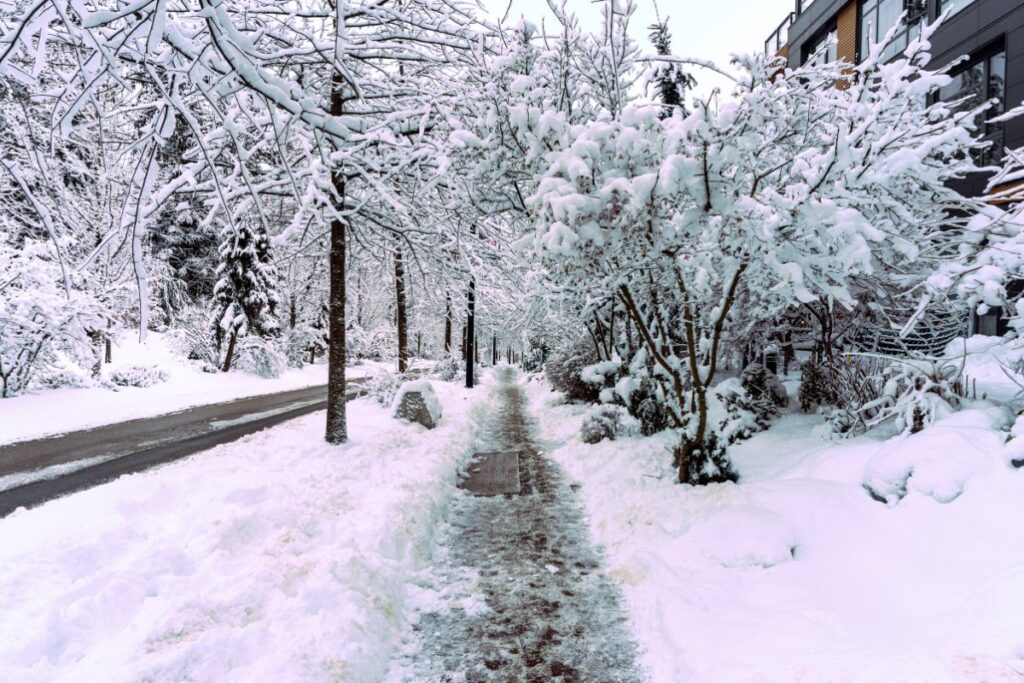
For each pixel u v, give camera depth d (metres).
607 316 13.16
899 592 3.59
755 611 3.77
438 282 10.79
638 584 4.59
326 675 3.02
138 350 26.86
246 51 3.27
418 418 11.24
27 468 8.43
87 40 2.82
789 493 5.07
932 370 5.99
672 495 6.02
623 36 6.90
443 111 6.77
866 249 4.44
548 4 6.16
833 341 9.17
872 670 2.72
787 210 4.81
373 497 6.01
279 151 3.65
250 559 4.29
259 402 17.95
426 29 8.00
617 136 4.81
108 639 3.30
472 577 4.88
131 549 4.50
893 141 5.69
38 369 15.72
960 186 12.09
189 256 29.23
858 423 6.82
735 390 9.05
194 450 9.79
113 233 3.67
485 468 9.03
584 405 14.84
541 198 4.74
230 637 3.14
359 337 35.09
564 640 3.85
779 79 6.01
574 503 7.07
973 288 5.70
